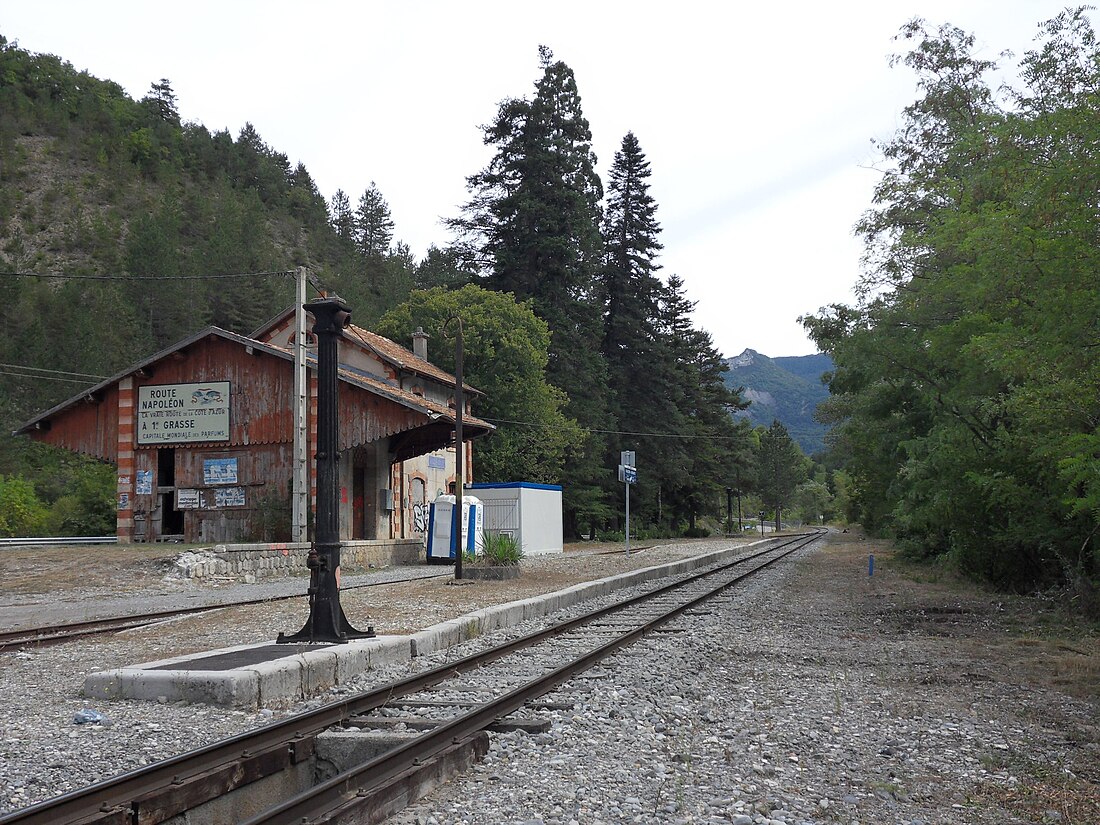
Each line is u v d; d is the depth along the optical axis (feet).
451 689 27.86
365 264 515.50
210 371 106.83
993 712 25.89
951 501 60.70
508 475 173.88
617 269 236.84
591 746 21.40
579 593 61.05
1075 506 40.98
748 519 524.11
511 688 28.12
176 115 649.61
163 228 359.25
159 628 45.03
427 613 49.16
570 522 207.82
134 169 559.38
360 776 17.06
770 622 47.50
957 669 33.14
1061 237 37.17
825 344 75.61
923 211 67.67
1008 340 40.93
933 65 76.23
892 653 36.94
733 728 23.48
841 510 353.10
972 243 42.65
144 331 308.81
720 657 35.94
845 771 19.70
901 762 20.44
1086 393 39.40
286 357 104.32
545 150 200.95
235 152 614.34
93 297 306.55
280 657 28.96
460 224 205.87
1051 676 31.65
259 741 20.20
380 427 102.01
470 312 174.40
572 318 204.03
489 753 20.54
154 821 16.28
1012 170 44.21
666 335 273.13
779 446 438.40
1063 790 18.37
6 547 91.61
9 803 16.83
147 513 106.52
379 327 180.86
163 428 107.04
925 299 61.16
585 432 187.52
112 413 108.88
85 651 37.68
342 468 104.94
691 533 280.51
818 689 29.25
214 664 27.78
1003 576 62.75
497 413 174.70
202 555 75.05
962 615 50.29
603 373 212.23
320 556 34.12
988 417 58.13
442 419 102.12
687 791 18.02
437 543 104.53
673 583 69.67
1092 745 21.98
